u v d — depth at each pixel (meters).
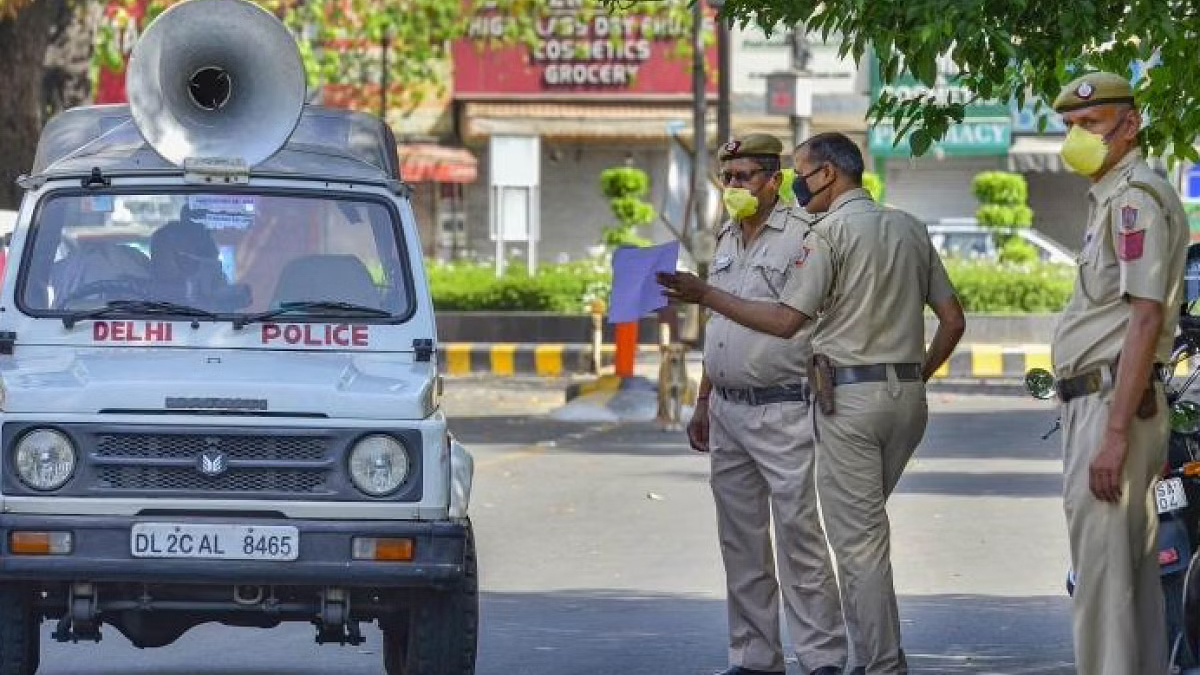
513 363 50.78
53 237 15.62
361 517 14.27
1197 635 14.20
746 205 15.50
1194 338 14.85
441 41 57.12
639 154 75.25
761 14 15.04
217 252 15.66
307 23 56.94
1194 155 16.47
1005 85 15.41
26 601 14.42
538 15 60.81
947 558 22.59
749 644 15.98
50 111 40.12
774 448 15.45
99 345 15.20
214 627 18.98
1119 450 12.09
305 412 14.32
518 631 18.41
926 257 14.93
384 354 15.36
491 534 24.59
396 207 15.96
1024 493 28.06
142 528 14.05
